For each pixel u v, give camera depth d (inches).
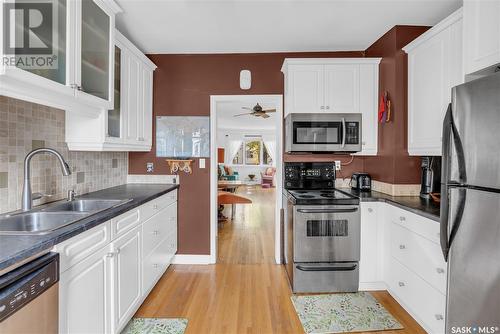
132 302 74.5
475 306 50.2
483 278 48.4
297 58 110.3
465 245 52.1
